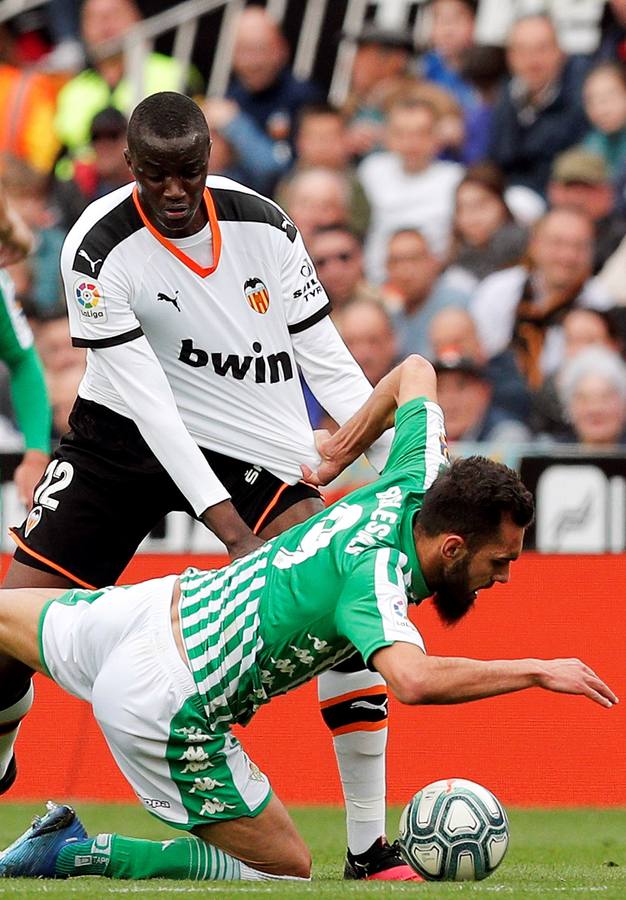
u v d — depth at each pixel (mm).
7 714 16219
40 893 12570
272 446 16484
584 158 36000
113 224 15578
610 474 24938
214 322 16031
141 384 15469
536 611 25219
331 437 15641
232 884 13578
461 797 14117
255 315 16172
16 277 36906
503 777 25312
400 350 35156
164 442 15336
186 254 15711
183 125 14578
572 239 34656
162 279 15711
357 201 36562
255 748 25750
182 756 13656
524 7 38125
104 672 13688
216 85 39031
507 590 25312
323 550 12984
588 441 33688
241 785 13883
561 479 25031
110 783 26078
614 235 35688
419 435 13844
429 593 13047
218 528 15211
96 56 39250
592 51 37562
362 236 36594
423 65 38156
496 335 34750
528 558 25250
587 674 11586
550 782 25219
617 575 25125
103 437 16453
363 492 13500
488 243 35375
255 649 13219
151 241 15609
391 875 14734
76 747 26125
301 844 14312
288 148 38094
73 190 37156
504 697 25422
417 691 11547
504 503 12367
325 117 37344
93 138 36469
